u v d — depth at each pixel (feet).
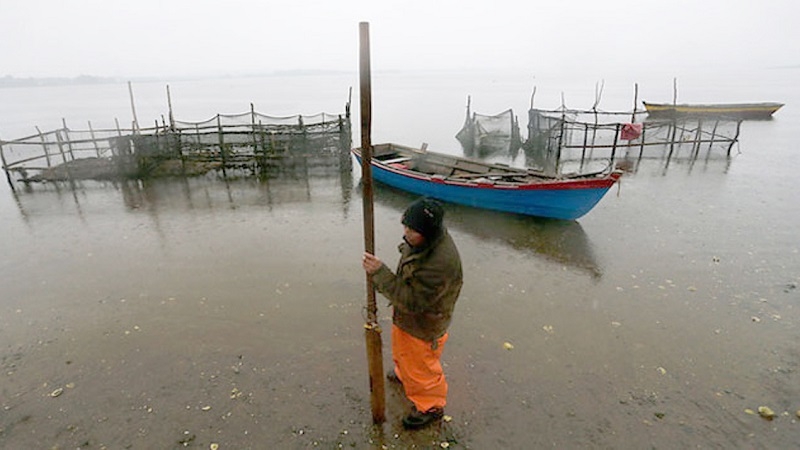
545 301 24.27
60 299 24.91
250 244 32.65
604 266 28.68
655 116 114.21
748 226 35.47
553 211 36.86
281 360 19.08
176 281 26.89
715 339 20.44
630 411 16.01
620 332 21.12
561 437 14.88
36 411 16.43
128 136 53.11
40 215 39.70
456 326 21.74
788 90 280.92
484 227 36.63
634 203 42.34
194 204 42.73
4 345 20.70
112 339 20.94
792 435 14.85
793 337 20.45
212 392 17.21
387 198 45.06
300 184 50.31
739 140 79.25
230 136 60.70
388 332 20.97
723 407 16.15
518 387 17.29
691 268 28.07
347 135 57.88
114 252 31.48
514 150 76.48
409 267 11.88
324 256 30.40
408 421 14.93
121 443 14.87
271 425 15.51
